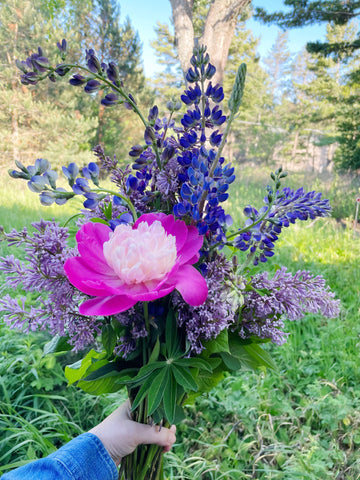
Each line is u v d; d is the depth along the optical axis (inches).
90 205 30.9
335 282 172.2
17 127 543.8
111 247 26.5
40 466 30.0
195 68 31.8
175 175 33.1
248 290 32.0
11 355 92.9
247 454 82.0
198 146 34.4
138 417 34.9
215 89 31.4
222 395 95.6
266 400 94.7
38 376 87.7
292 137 1011.3
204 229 29.5
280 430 88.6
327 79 1077.1
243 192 374.3
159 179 32.5
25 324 29.9
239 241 32.3
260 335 33.6
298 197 32.0
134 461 36.3
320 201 31.3
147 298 24.3
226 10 296.5
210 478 79.0
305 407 93.7
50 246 28.9
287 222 30.6
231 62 1095.6
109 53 732.7
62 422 75.3
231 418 93.0
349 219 309.1
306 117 809.5
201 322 29.9
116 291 24.3
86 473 30.7
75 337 31.2
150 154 33.9
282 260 194.7
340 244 231.9
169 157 32.3
